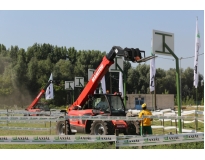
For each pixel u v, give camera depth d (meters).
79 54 81.88
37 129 18.34
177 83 14.67
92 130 13.98
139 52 13.88
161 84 80.69
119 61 20.55
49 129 18.56
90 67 72.44
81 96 16.03
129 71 80.19
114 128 13.66
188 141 11.68
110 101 14.92
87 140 10.80
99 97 15.33
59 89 60.44
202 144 12.02
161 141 11.20
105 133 13.44
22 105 65.94
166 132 18.20
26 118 14.05
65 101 61.25
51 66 69.31
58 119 13.70
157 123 24.77
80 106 16.09
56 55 80.19
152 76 26.81
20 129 18.56
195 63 24.64
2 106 63.50
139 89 80.00
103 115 14.61
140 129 13.92
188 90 84.88
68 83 31.33
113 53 14.54
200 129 19.66
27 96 66.75
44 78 67.06
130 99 52.72
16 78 66.62
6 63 73.00
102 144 11.95
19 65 67.69
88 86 15.72
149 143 11.01
